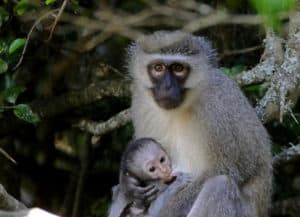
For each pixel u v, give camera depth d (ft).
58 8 43.50
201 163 40.65
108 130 48.52
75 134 53.47
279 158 45.78
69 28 48.39
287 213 48.01
